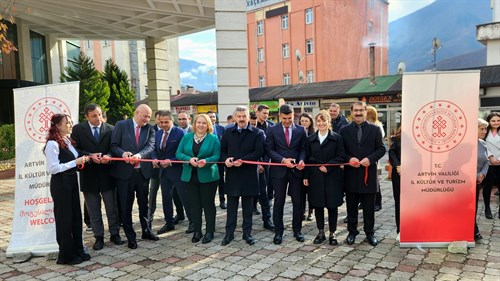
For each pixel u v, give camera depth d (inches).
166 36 613.0
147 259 179.0
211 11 485.7
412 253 179.5
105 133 194.9
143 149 196.7
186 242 202.5
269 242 199.9
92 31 604.1
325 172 187.3
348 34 1289.4
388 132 735.7
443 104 178.9
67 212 171.6
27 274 165.2
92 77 750.5
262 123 255.6
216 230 222.7
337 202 187.9
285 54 1321.4
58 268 170.6
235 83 362.9
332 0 1226.6
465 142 180.4
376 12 1414.9
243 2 360.5
